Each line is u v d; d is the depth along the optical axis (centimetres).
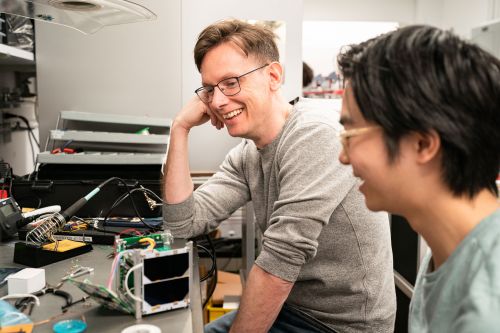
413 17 329
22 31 183
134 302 77
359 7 325
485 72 56
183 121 128
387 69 58
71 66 190
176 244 89
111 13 129
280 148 111
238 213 251
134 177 153
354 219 109
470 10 296
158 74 193
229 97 108
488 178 60
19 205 144
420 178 60
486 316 50
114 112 193
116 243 91
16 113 222
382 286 117
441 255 65
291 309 121
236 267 253
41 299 84
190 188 129
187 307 82
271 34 114
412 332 73
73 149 165
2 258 108
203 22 192
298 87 199
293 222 99
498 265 53
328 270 114
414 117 56
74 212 121
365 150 62
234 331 105
